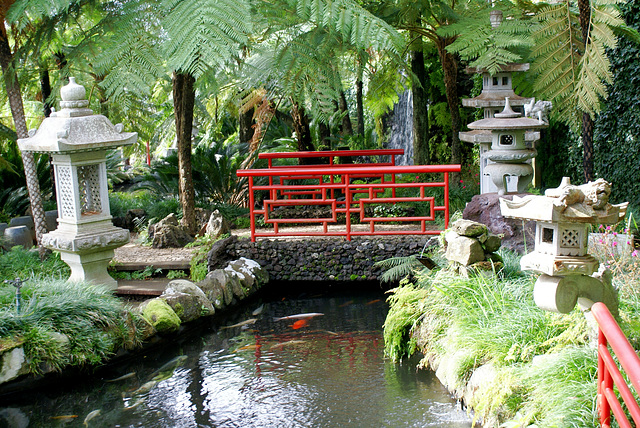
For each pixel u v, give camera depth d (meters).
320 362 5.39
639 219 6.64
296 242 7.83
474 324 4.54
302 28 6.53
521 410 3.48
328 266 7.77
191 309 6.40
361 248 7.68
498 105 7.24
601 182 3.08
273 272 7.91
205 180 11.38
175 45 4.88
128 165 22.92
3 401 4.79
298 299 7.53
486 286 4.89
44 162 11.47
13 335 4.90
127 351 5.63
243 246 7.90
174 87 9.16
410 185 7.53
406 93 15.64
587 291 3.31
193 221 9.45
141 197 12.84
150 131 11.05
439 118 13.31
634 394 3.04
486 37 7.14
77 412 4.61
